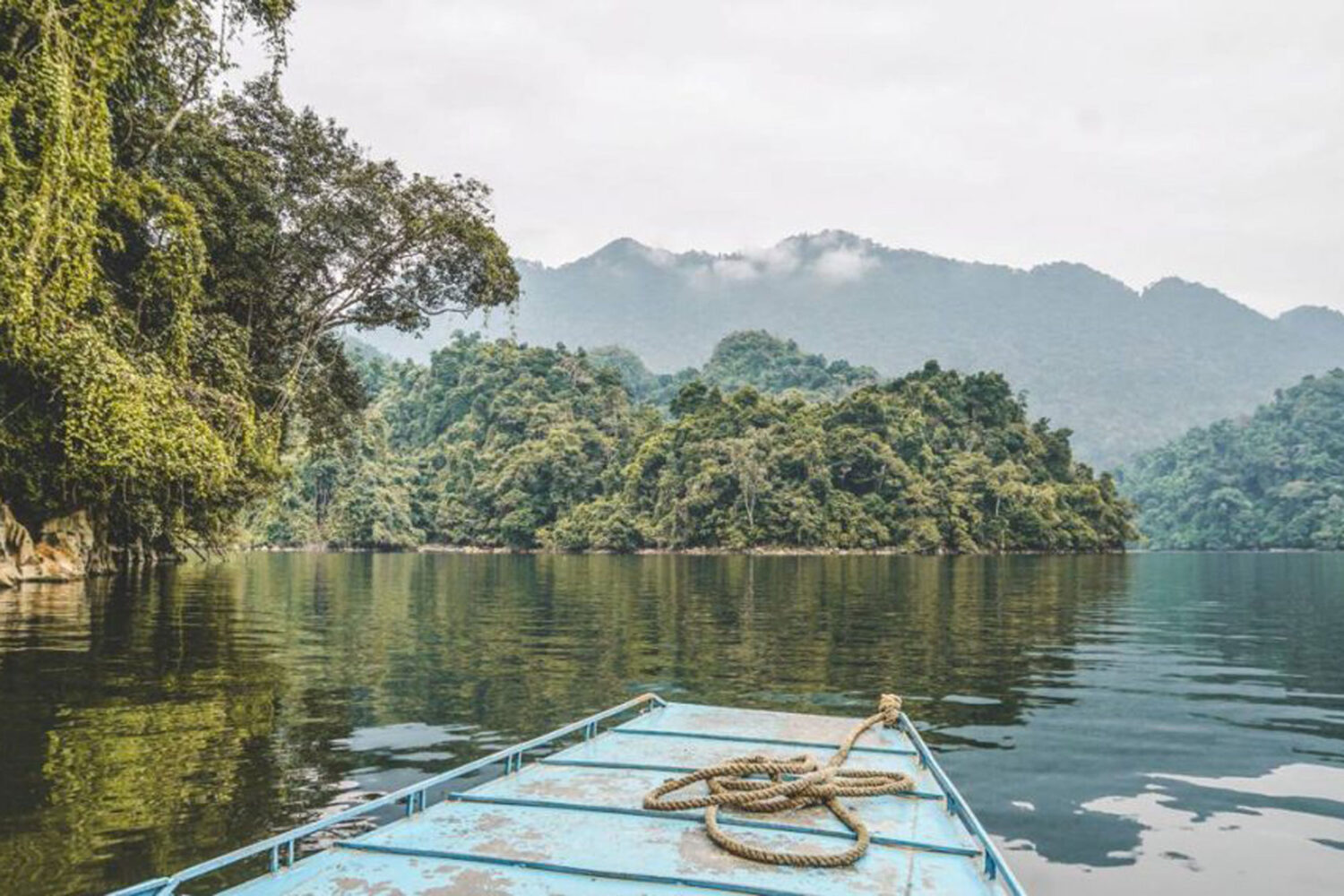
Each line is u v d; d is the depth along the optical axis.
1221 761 8.62
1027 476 95.62
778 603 26.83
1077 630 20.19
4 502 22.59
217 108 25.12
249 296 25.22
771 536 82.56
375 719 9.52
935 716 10.58
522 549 93.12
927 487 87.75
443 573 45.50
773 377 154.25
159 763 7.52
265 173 25.47
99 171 15.94
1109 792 7.59
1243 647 17.30
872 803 5.02
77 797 6.59
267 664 12.98
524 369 107.69
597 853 4.10
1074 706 11.21
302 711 9.87
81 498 24.45
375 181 26.47
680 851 4.14
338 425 32.09
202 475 19.66
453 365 117.50
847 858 3.99
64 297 15.93
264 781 7.09
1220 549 135.75
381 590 31.05
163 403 18.91
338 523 90.38
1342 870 5.93
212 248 23.78
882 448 87.94
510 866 3.96
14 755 7.68
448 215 27.14
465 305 29.41
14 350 16.17
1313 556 104.94
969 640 18.05
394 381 127.19
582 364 110.38
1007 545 89.25
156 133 21.17
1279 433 141.50
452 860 4.03
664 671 13.39
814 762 5.44
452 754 8.14
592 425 99.88
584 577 41.75
